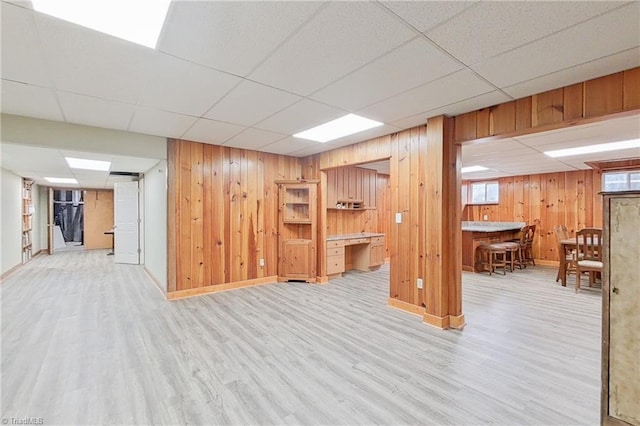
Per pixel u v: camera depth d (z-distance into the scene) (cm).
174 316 363
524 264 711
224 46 194
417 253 369
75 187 935
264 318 359
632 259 153
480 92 265
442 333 318
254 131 392
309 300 432
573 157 550
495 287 517
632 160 583
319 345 289
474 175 798
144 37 184
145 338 301
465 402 205
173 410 195
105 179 739
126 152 391
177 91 262
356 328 330
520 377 235
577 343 296
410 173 377
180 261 438
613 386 159
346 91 265
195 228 453
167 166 427
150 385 222
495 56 205
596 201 677
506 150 486
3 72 225
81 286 504
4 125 313
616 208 158
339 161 493
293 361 258
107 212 1012
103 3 152
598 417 190
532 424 184
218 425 183
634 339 152
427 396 212
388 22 169
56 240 1055
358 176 674
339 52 201
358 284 529
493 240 691
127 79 238
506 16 163
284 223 543
